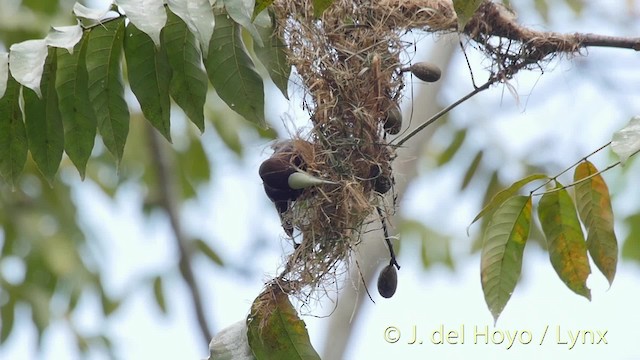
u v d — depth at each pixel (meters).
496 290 6.11
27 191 11.66
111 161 11.66
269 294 5.84
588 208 6.14
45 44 5.27
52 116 5.80
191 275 10.70
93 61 5.70
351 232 5.84
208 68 5.70
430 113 10.16
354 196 5.77
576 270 6.22
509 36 6.29
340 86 5.88
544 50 6.32
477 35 6.28
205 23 5.08
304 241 5.84
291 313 5.82
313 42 5.93
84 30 5.68
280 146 6.01
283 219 5.94
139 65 5.71
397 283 5.95
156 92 5.74
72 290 11.45
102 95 5.73
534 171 10.51
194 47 5.70
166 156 11.00
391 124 5.99
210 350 5.82
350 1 6.01
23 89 5.75
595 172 6.10
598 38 6.35
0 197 11.55
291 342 5.81
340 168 5.81
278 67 5.89
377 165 5.88
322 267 5.83
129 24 5.67
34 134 5.80
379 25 6.00
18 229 11.44
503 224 6.12
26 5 10.62
